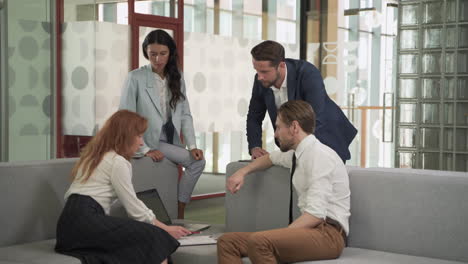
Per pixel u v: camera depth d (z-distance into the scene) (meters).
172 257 3.44
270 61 3.58
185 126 4.65
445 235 3.10
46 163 3.67
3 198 3.39
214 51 7.54
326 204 3.12
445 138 7.04
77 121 6.32
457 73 6.92
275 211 3.67
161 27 6.98
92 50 6.37
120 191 3.32
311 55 8.32
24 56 5.91
